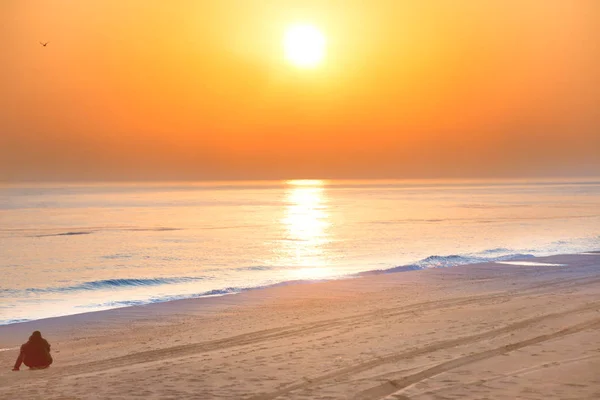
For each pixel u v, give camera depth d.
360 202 151.50
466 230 69.06
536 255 39.53
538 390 9.00
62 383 11.05
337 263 41.22
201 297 24.81
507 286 24.72
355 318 18.11
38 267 42.88
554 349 11.85
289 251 49.91
